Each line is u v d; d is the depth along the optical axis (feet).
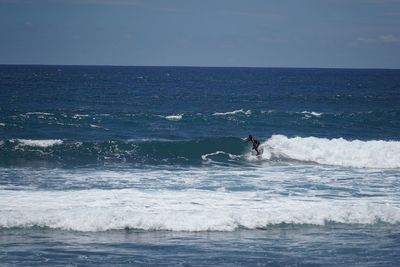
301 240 196.44
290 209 224.94
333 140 375.25
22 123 460.96
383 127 514.68
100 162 337.72
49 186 261.65
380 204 233.76
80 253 177.37
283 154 362.12
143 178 288.51
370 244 193.16
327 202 239.71
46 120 489.26
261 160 356.18
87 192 246.68
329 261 174.70
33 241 187.52
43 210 210.59
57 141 363.76
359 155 353.10
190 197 242.58
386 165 343.05
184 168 326.44
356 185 280.31
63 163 330.54
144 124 493.77
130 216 207.21
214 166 335.47
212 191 256.93
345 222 218.18
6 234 193.06
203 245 188.55
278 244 191.21
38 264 166.20
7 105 650.84
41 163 328.08
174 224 205.67
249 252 182.19
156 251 181.27
